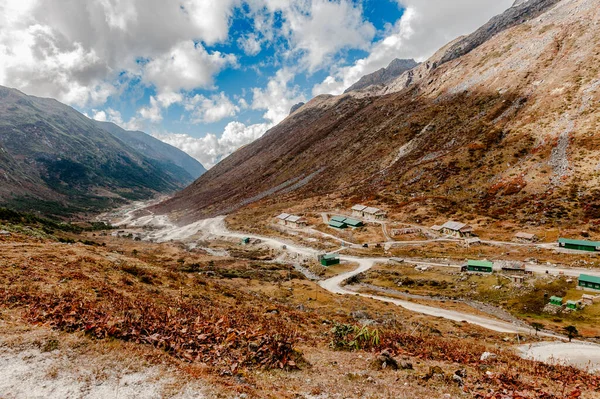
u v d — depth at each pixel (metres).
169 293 30.30
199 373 12.34
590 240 97.38
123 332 14.83
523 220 120.31
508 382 15.17
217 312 25.67
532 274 82.69
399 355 19.50
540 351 43.19
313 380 13.70
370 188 195.62
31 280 22.94
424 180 176.50
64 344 13.35
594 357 41.31
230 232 186.88
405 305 74.44
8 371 11.36
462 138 198.25
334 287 93.31
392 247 125.31
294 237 155.38
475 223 127.94
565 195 125.38
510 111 196.12
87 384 11.00
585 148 142.50
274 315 31.28
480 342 44.12
